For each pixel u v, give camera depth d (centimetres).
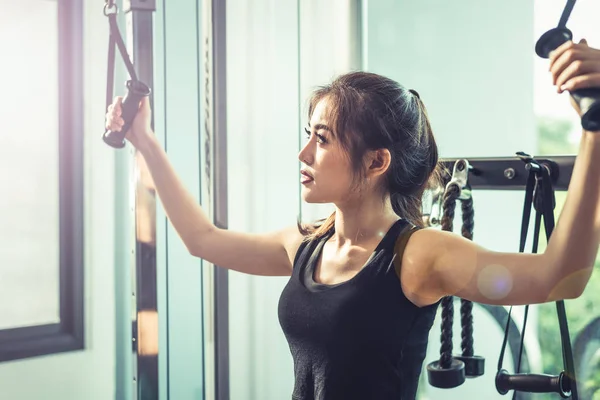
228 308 172
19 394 180
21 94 186
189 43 161
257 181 184
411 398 93
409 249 91
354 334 90
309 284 97
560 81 69
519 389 102
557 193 149
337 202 98
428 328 94
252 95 182
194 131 162
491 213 156
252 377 184
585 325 141
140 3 123
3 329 179
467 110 162
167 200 121
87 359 190
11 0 183
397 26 168
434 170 112
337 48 163
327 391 92
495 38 156
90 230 192
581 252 75
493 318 146
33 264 188
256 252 117
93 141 193
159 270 154
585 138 73
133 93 114
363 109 96
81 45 190
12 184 186
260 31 182
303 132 185
